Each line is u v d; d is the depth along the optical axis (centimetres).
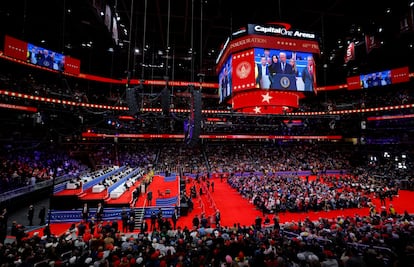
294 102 1458
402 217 1534
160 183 3056
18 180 2048
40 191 2270
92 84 4622
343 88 4550
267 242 864
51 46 3575
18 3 2489
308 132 4816
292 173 4178
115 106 3472
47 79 3972
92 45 3638
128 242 949
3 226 1245
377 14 2745
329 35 3331
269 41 1402
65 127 3319
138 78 4562
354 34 3275
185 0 2467
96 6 1728
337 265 643
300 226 1250
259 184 2697
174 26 3064
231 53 1470
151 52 3916
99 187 2077
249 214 1981
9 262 739
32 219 1719
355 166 4456
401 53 3894
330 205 2066
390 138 4234
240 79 1414
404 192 2853
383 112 4391
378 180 3072
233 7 2594
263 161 4594
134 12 2678
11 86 2886
